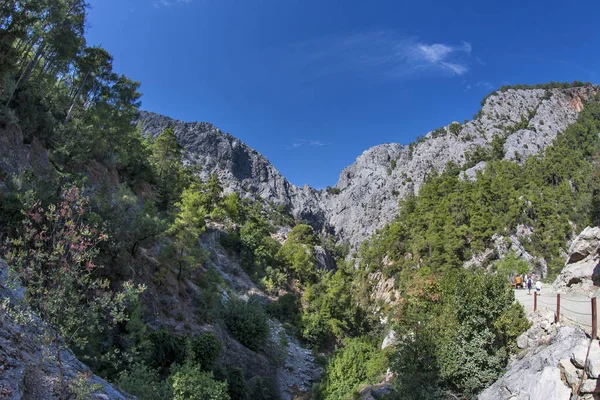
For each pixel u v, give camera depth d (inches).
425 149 6904.5
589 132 4921.3
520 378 521.3
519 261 1803.6
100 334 787.4
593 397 398.0
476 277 716.0
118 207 1074.1
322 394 1152.2
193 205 2428.6
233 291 1994.3
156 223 1120.8
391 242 3688.5
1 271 413.7
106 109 1667.1
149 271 1222.9
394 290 3009.4
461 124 7165.4
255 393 1158.3
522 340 623.5
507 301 666.2
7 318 359.9
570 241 2950.3
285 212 6835.6
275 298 2482.8
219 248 2632.9
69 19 1342.3
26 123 1170.0
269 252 3100.4
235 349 1331.2
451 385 652.1
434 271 2427.4
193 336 1142.3
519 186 3917.3
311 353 1899.6
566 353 482.0
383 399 732.7
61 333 336.2
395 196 6432.1
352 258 5531.5
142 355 863.7
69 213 338.0
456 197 3425.2
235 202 3491.6
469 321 658.8
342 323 2330.2
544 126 5876.0
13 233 669.9
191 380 699.4
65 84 1926.7
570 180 3814.0
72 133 1430.9
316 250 4503.0
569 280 899.4
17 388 286.7
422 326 768.9
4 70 987.9
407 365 709.3
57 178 1079.6
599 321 591.5
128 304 962.7
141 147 2217.0
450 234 2807.6
